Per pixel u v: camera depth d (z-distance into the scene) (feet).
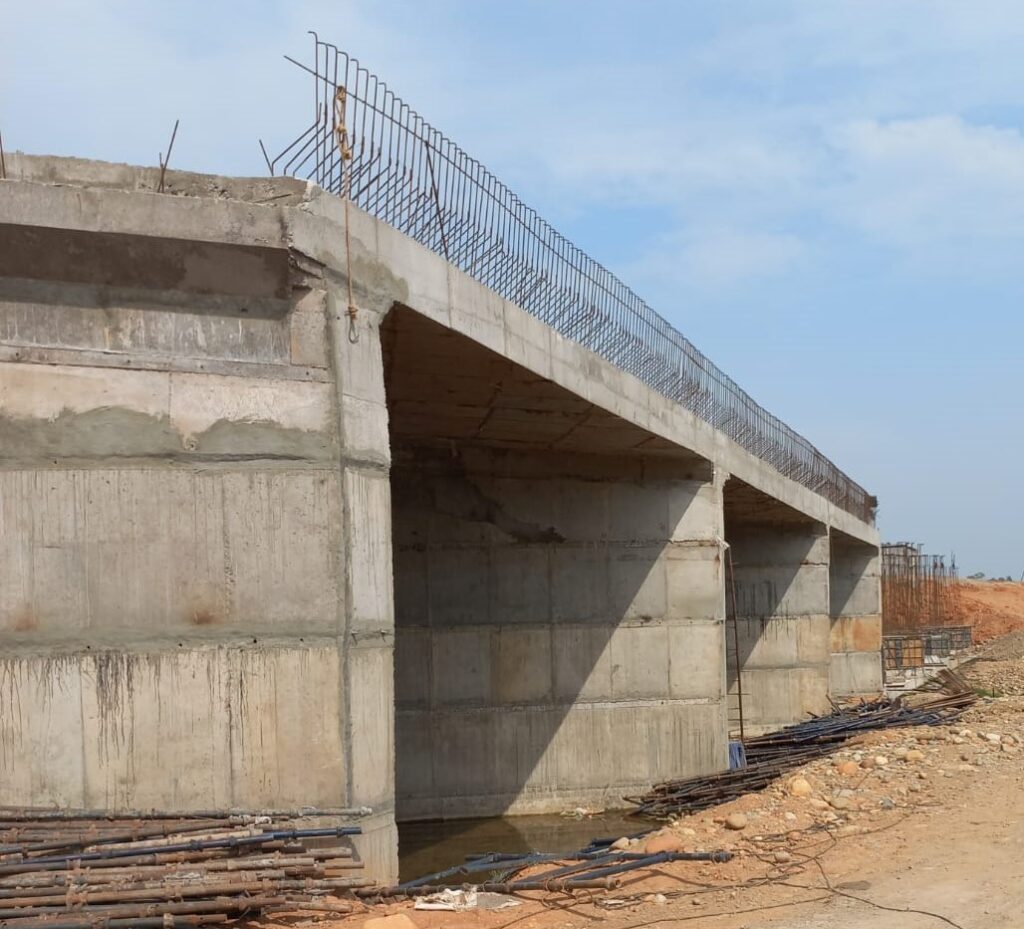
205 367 23.75
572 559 47.44
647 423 42.80
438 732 45.34
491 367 33.83
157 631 23.00
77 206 22.58
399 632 45.42
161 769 22.77
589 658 47.11
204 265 23.66
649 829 41.57
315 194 24.94
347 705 24.14
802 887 23.85
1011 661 96.37
